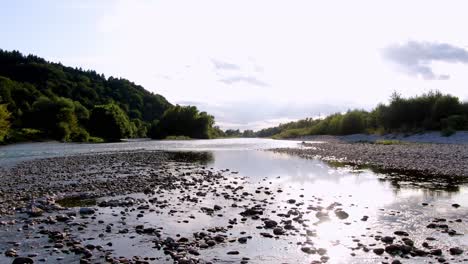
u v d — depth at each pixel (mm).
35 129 80625
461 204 11312
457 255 6949
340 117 84688
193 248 7570
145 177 17984
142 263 6785
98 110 100438
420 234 8305
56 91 151375
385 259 6793
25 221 9852
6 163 27047
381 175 18000
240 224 9445
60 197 13320
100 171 20875
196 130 114562
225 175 18875
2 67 162625
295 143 62781
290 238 8203
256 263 6777
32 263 6836
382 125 64812
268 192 13781
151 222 9742
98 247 7695
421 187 14391
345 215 10055
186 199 12703
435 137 48656
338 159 27328
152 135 115312
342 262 6707
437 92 58562
